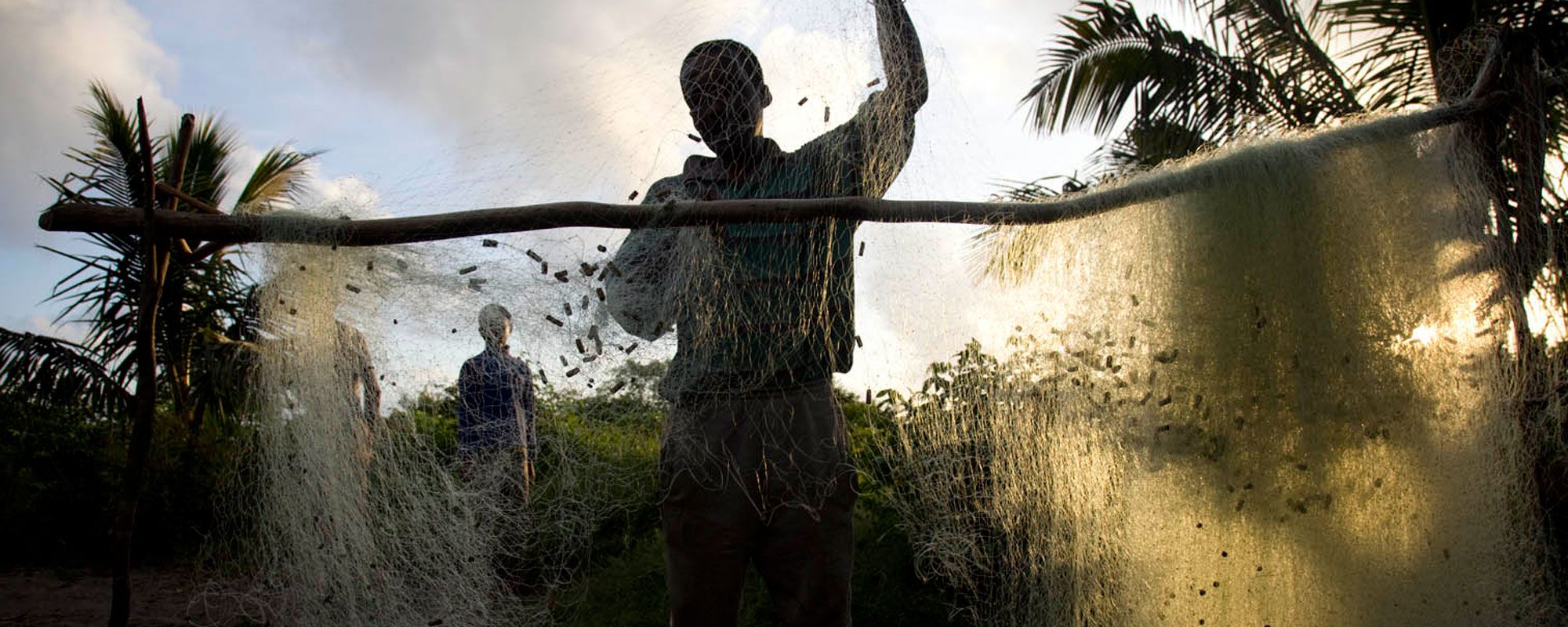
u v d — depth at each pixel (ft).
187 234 7.74
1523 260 10.65
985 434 9.75
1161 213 9.30
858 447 10.94
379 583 8.19
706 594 8.18
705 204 7.82
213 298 24.84
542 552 9.38
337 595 8.03
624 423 9.19
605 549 13.99
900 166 8.89
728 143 8.48
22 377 25.61
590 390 8.66
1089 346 9.45
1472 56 11.19
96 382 26.27
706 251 8.29
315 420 8.09
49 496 22.25
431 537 8.48
